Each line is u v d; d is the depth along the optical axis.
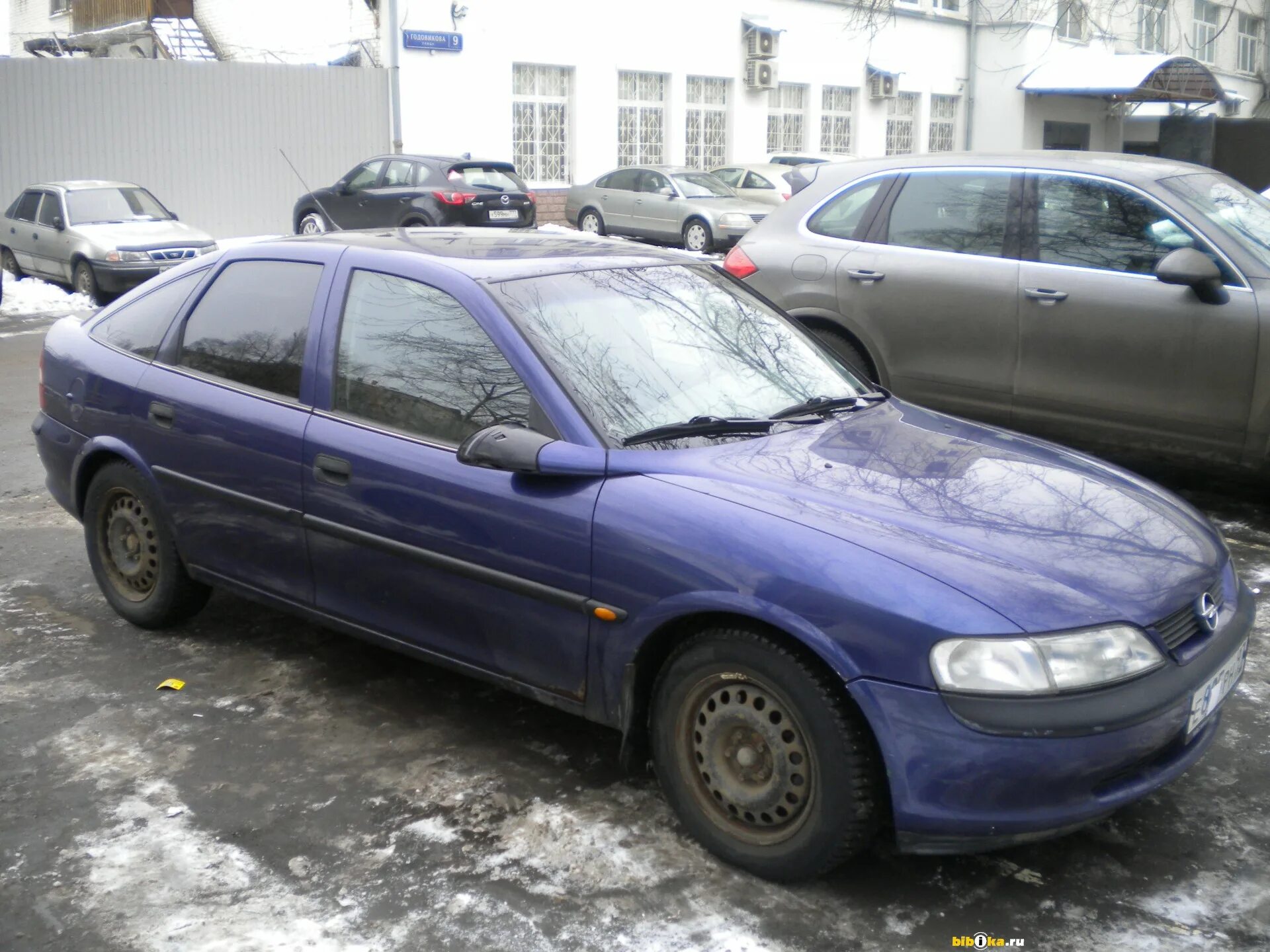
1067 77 31.66
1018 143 32.94
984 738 2.79
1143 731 2.88
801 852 3.02
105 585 4.91
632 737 3.37
